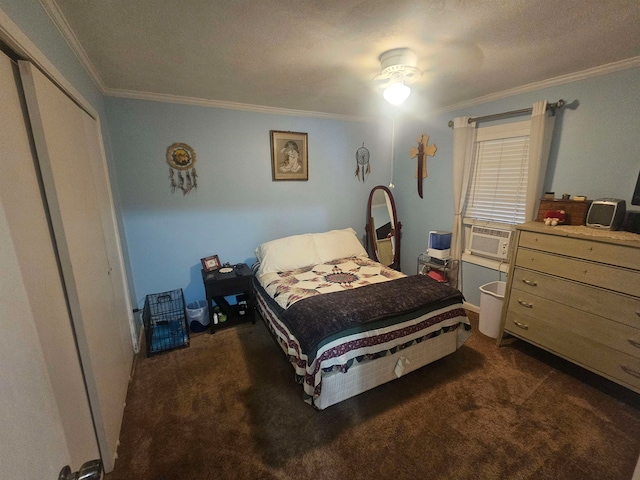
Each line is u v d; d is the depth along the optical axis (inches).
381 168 152.9
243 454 58.2
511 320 91.5
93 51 64.5
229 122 112.6
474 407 69.8
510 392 74.5
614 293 68.0
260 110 116.7
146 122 99.5
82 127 61.8
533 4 49.3
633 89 75.1
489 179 113.3
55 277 41.5
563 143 90.2
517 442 60.2
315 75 81.6
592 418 65.9
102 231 67.7
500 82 91.9
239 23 54.5
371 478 53.3
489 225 114.6
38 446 21.0
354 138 142.2
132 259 104.8
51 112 43.8
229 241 120.9
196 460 57.0
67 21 52.0
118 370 67.6
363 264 118.7
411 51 67.5
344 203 145.6
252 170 120.1
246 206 121.6
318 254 122.1
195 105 105.7
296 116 125.8
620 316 67.4
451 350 87.0
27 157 37.3
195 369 85.4
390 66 68.4
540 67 79.3
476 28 57.5
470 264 122.3
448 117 124.6
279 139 122.9
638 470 20.7
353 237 134.3
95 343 52.0
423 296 82.1
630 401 70.7
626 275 65.8
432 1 48.2
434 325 80.2
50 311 38.4
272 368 85.7
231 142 114.3
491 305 99.9
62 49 53.0
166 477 53.7
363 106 118.5
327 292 88.8
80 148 58.0
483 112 110.7
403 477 53.4
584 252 72.4
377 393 74.9
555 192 93.7
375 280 100.0
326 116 132.2
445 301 84.0
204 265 113.2
